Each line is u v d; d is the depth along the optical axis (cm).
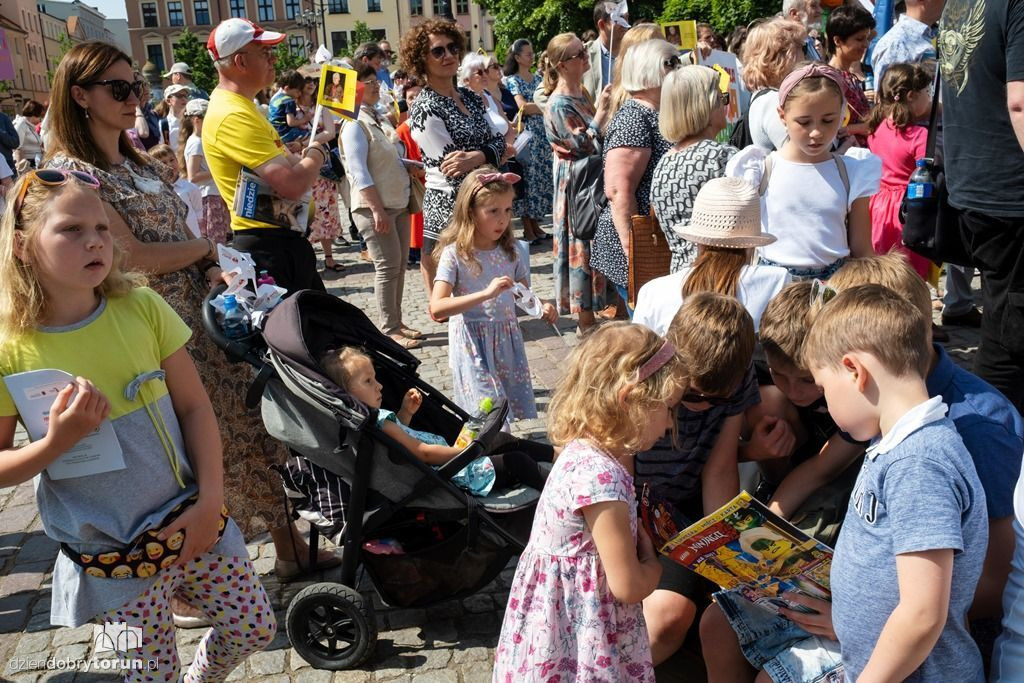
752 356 254
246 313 314
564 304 700
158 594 239
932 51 600
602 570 221
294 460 330
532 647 226
